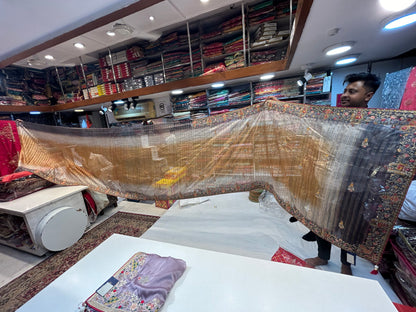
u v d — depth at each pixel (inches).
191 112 127.8
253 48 97.1
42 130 84.7
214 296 28.8
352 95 45.7
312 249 62.9
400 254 41.7
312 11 36.7
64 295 31.5
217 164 58.0
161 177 65.9
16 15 58.2
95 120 179.6
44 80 159.9
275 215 85.1
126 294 28.8
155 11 76.1
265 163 52.4
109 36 89.9
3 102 130.6
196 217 89.4
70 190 83.6
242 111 53.4
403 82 62.9
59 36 70.6
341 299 26.9
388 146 32.9
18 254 75.7
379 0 32.7
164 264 34.5
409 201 46.8
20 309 29.4
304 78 85.1
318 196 41.4
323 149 40.4
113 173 74.2
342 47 56.4
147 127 64.6
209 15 99.5
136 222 93.2
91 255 41.0
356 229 36.7
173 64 117.0
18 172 87.0
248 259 36.7
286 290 29.0
